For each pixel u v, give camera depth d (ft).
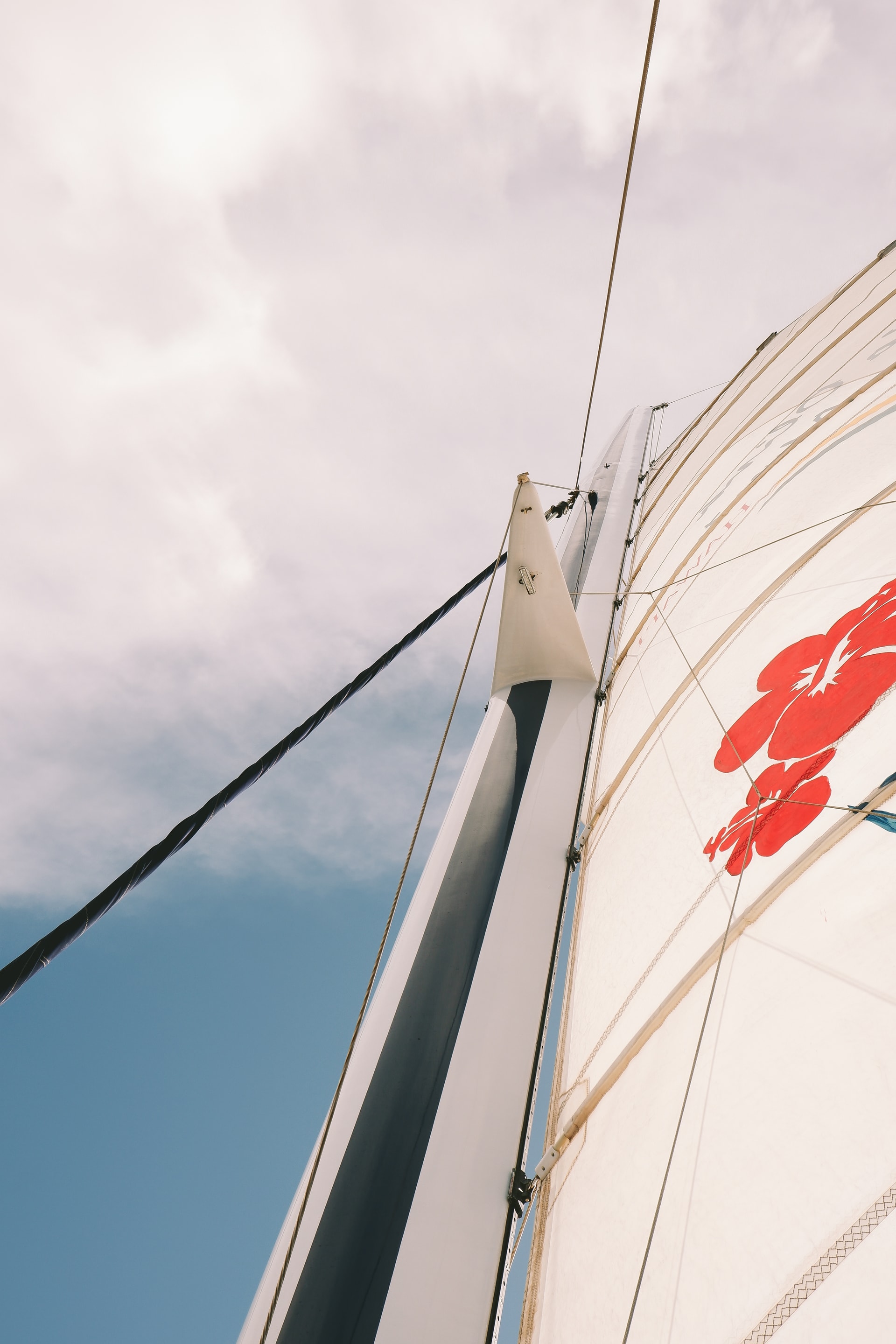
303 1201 18.19
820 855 16.48
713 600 34.86
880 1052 11.77
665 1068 16.38
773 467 42.83
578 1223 16.43
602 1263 14.66
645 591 50.21
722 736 24.76
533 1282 17.22
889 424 32.73
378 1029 25.73
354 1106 23.26
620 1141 16.42
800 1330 10.02
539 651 41.63
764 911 16.81
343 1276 18.97
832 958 13.93
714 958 17.21
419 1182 20.52
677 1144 14.32
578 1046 21.75
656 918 21.17
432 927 29.12
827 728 19.69
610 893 25.35
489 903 29.12
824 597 25.31
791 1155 11.91
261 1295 19.71
